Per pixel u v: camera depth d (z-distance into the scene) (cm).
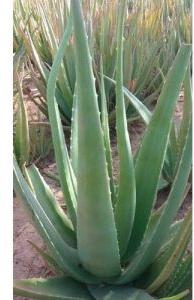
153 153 125
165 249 134
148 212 129
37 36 354
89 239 116
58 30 302
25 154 207
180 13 385
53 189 220
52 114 122
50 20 327
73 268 128
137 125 289
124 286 130
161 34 340
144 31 325
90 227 113
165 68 328
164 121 122
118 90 114
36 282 126
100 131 103
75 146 140
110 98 296
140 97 307
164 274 118
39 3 357
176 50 367
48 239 122
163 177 207
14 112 249
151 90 325
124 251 131
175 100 120
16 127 204
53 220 135
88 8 281
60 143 125
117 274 128
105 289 128
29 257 171
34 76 274
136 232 132
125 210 124
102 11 334
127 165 119
